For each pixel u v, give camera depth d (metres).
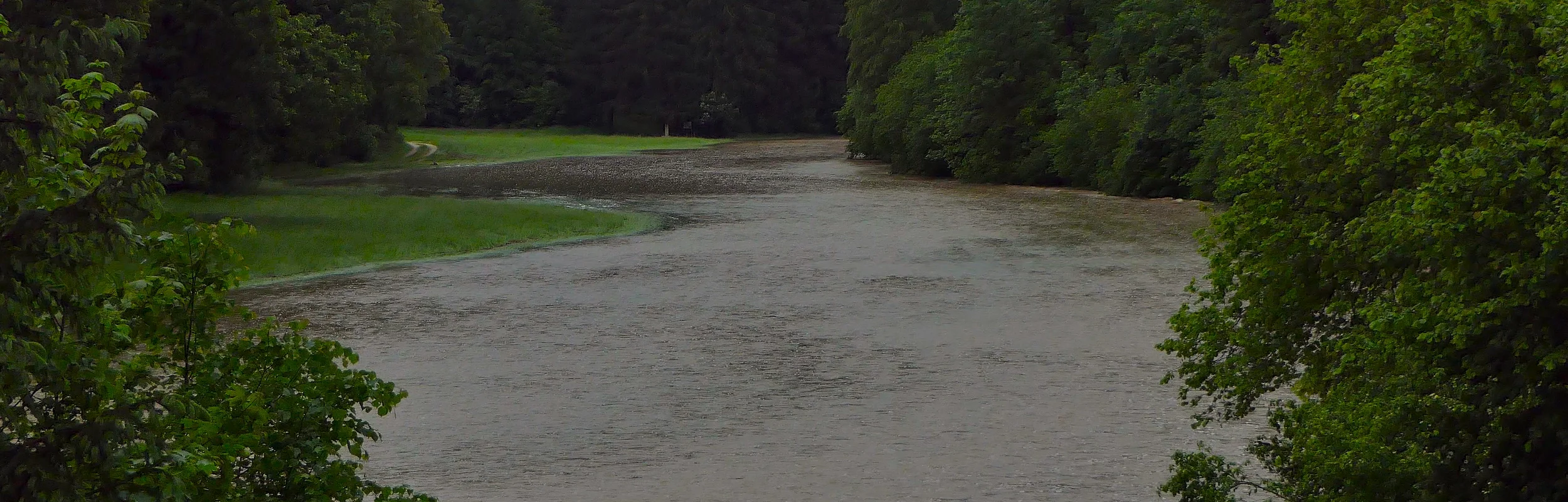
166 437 6.05
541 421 14.70
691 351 18.88
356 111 67.56
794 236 35.56
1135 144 49.34
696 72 135.88
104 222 5.09
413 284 25.97
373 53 72.25
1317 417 8.78
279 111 42.38
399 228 35.22
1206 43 50.50
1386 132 9.59
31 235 4.95
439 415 14.97
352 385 7.36
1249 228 11.41
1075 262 29.42
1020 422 14.56
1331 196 11.02
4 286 4.89
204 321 7.07
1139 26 56.75
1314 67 11.38
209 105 39.72
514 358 18.33
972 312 22.34
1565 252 6.68
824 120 141.50
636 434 14.12
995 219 40.50
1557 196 6.81
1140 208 44.69
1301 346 11.48
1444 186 7.25
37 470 4.98
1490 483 7.59
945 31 77.50
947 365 17.77
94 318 5.28
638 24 135.38
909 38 77.75
